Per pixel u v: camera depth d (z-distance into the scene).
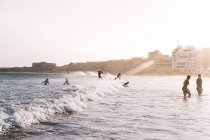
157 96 25.27
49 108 13.09
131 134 9.39
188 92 24.42
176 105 18.05
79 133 9.37
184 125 11.09
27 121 10.25
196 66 165.25
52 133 9.20
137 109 15.87
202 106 17.55
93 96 21.86
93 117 12.66
